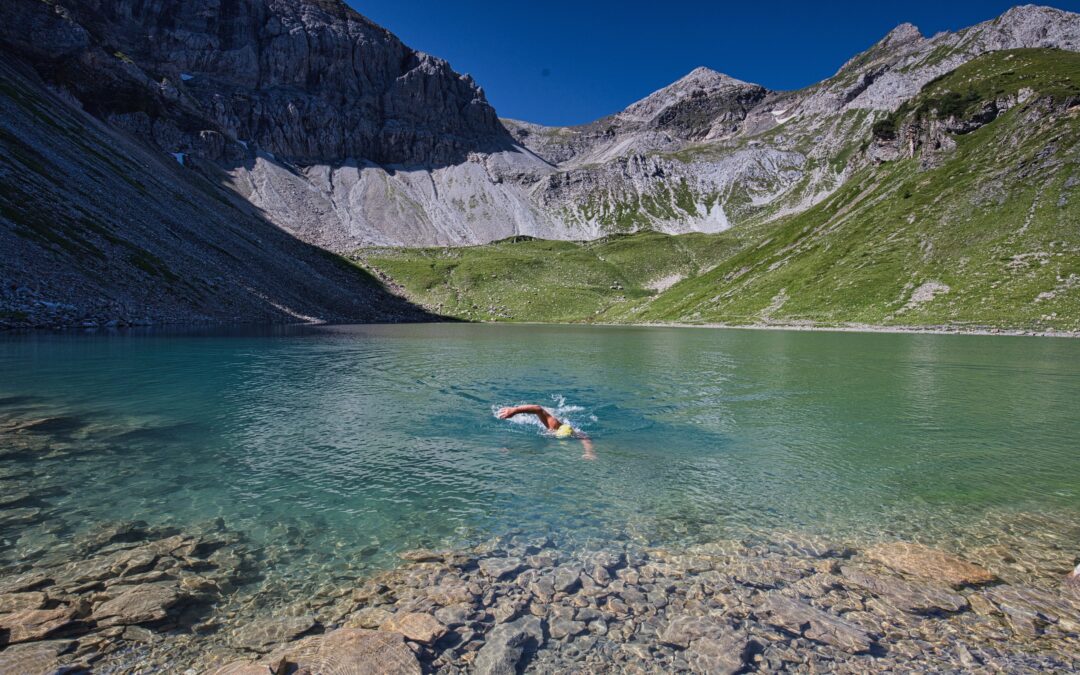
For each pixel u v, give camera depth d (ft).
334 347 158.61
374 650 21.11
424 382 90.27
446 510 34.88
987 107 397.19
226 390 78.18
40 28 531.50
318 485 39.17
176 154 653.30
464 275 603.26
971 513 35.04
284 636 22.02
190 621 22.81
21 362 101.45
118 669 19.74
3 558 27.20
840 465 45.01
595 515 34.42
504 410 60.75
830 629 23.17
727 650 21.75
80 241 225.76
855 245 348.18
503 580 26.71
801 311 309.83
